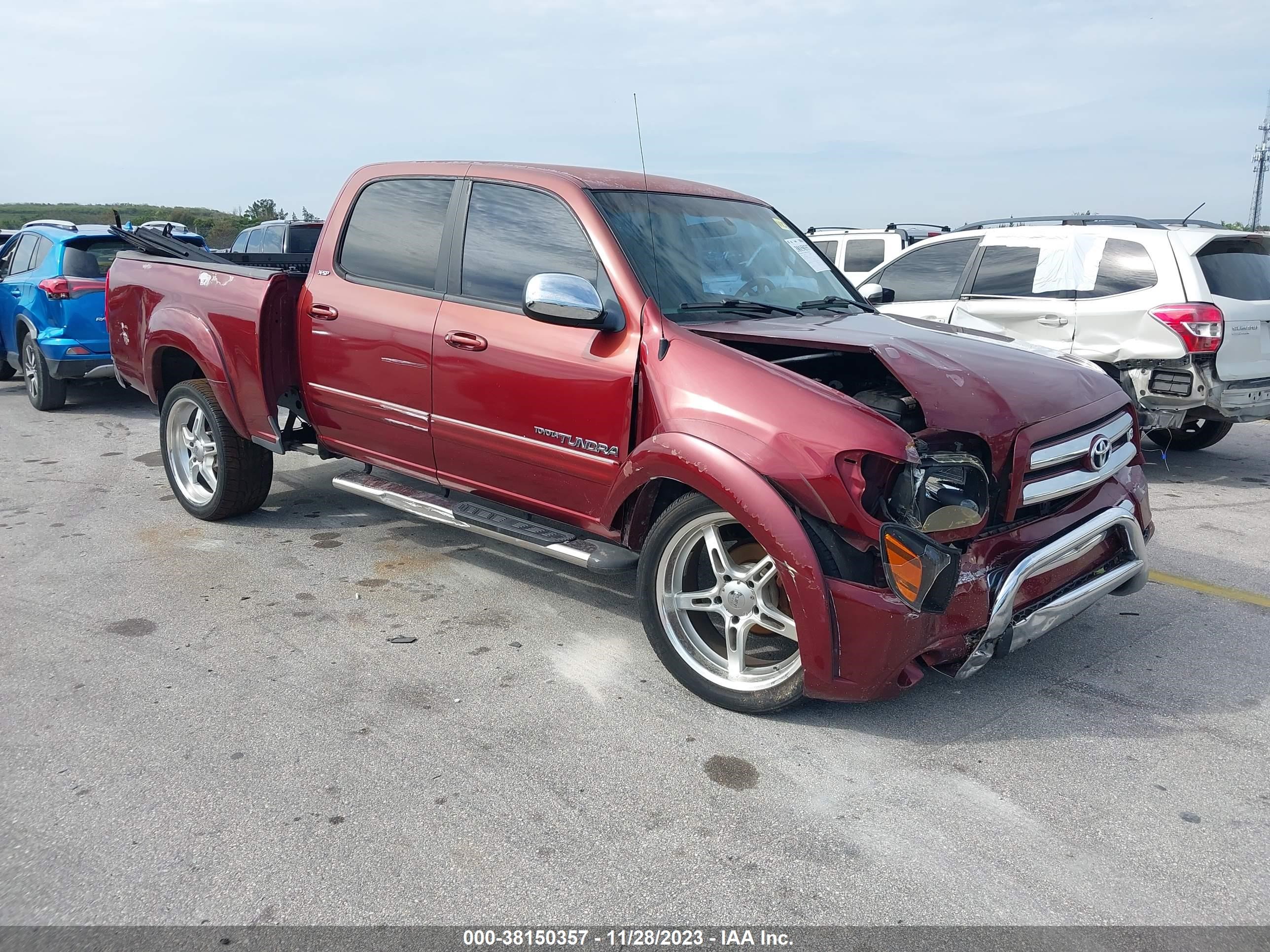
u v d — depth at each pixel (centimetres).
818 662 304
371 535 538
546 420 379
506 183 413
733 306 390
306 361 481
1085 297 685
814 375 384
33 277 901
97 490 631
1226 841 269
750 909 240
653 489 350
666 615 352
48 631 405
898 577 288
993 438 310
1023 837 271
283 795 287
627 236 379
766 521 303
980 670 331
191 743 316
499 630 411
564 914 238
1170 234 653
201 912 237
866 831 273
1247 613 434
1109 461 351
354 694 352
